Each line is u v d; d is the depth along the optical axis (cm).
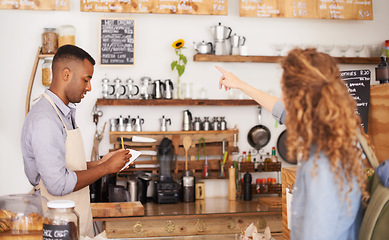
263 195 411
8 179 376
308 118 112
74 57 216
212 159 405
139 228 324
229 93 404
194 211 339
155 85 388
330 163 112
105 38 381
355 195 117
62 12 384
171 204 369
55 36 372
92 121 388
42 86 382
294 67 116
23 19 380
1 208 142
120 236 322
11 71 378
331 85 111
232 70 407
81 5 373
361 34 425
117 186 353
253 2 391
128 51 385
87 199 230
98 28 383
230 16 408
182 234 332
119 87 387
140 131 389
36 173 220
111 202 351
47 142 201
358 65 426
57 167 202
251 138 409
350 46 423
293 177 181
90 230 233
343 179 113
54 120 207
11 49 378
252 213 338
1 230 140
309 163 115
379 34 428
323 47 416
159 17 399
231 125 410
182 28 402
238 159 406
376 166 123
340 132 109
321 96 111
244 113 412
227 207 357
